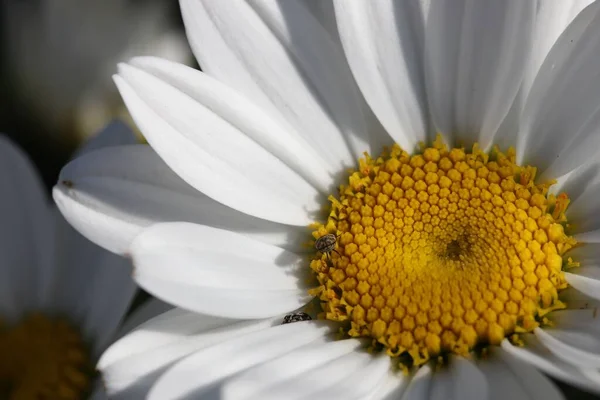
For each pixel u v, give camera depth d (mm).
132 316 221
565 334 197
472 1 204
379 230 208
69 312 229
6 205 231
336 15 206
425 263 206
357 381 198
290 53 208
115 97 255
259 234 209
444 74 208
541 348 198
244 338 198
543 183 206
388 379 201
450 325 202
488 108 208
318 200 211
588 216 204
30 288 231
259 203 207
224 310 197
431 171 210
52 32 252
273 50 208
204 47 206
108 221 205
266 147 208
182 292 194
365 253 208
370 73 208
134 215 205
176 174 207
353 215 209
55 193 205
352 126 211
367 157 212
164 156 201
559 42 200
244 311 199
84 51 252
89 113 254
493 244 204
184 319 202
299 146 209
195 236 199
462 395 195
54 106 253
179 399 192
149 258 193
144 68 202
